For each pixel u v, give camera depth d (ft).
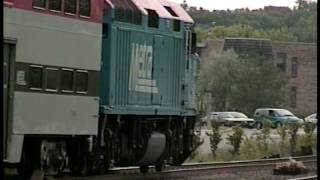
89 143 116.67
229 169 153.69
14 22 99.30
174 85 143.54
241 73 595.06
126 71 127.95
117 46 125.90
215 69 604.90
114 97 124.77
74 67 111.65
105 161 124.36
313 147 254.27
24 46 101.40
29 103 102.47
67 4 110.22
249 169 159.43
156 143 135.95
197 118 161.58
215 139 214.28
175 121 145.79
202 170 145.07
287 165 153.69
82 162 117.91
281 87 599.16
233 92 591.78
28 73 102.22
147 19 134.10
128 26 128.67
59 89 108.47
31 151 108.17
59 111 108.47
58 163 111.55
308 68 652.07
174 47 143.23
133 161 131.85
